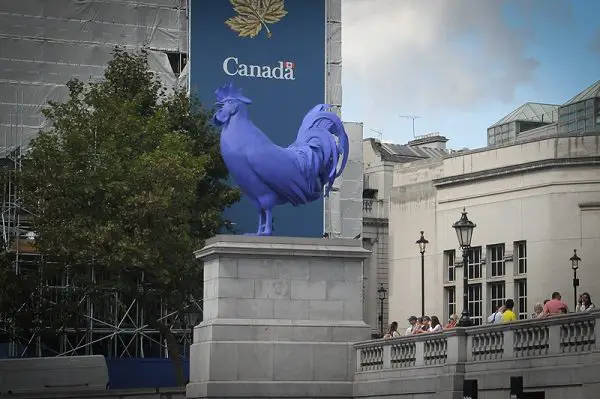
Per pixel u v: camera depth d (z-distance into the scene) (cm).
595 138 7631
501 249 8012
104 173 5909
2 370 5500
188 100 6638
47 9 7050
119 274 6003
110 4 7169
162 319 6538
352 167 7875
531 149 7825
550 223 7681
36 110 6981
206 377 4209
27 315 6166
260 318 4262
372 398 4144
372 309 9081
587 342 3362
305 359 4253
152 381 6706
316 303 4303
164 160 5897
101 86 6319
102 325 6806
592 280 7575
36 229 5966
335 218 7700
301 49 7531
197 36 7338
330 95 7631
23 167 6359
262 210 4375
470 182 8262
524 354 3569
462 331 3791
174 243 5906
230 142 4341
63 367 5566
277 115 7450
